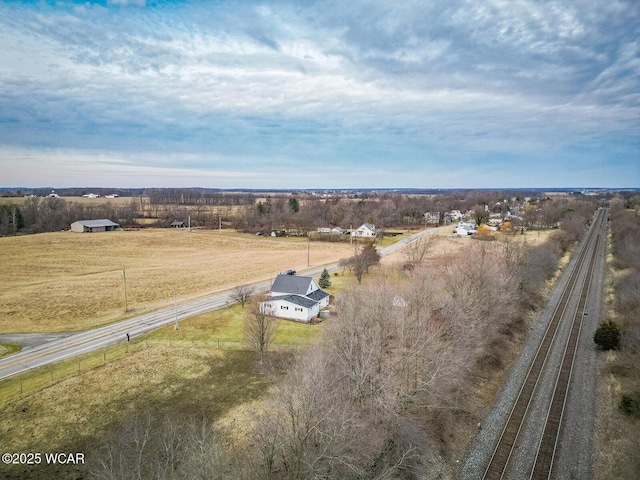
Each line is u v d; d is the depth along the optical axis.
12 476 24.66
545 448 26.05
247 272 81.06
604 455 25.27
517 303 48.16
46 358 40.34
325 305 56.03
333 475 21.62
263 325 39.59
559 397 31.77
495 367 36.50
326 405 24.06
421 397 29.28
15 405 32.03
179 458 24.91
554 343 41.78
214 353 41.22
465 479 23.95
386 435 26.03
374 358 29.44
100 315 54.31
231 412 31.20
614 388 32.25
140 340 44.47
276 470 21.59
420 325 32.94
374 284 49.31
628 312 46.00
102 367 38.19
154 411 31.39
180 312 54.34
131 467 23.95
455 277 45.53
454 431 28.14
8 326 49.91
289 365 37.72
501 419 29.31
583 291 59.81
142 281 73.88
